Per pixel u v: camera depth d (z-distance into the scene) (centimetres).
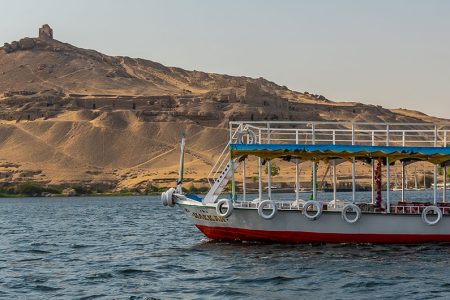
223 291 3528
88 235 7038
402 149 4903
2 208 16075
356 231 4831
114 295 3484
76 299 3416
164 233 7050
